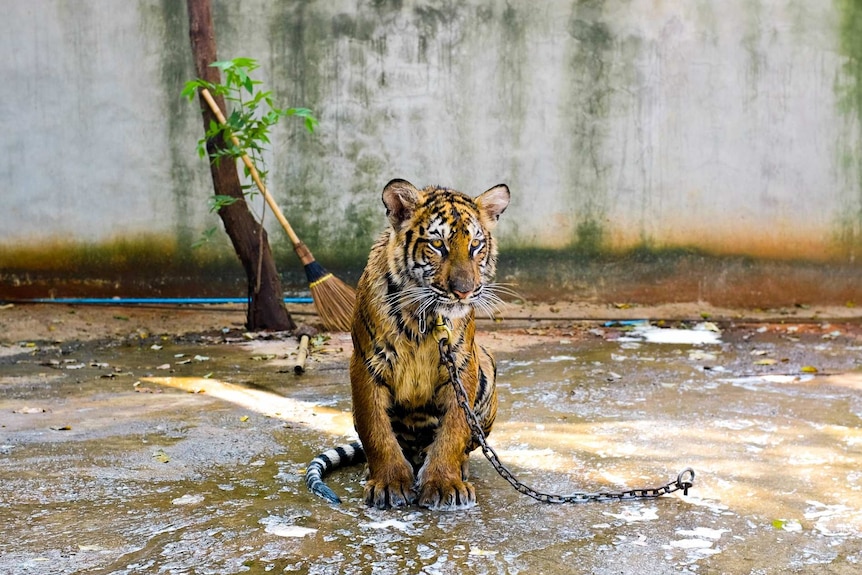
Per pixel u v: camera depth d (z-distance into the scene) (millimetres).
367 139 9633
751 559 3400
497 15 9617
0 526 3680
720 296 10000
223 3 9430
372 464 4117
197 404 5789
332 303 7090
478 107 9695
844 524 3744
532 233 9852
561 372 6852
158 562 3336
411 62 9609
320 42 9508
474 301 4070
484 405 4445
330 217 9672
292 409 5680
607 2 9672
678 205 9898
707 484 4250
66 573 3236
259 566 3312
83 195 9484
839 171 9977
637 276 9945
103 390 6152
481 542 3559
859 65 9891
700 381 6516
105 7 9336
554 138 9773
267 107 9523
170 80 9391
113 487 4172
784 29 9828
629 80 9758
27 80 9383
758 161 9914
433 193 4223
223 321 8852
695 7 9742
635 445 4883
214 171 8242
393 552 3451
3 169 9438
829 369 6926
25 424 5234
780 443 4902
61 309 9102
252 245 8359
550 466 4543
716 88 9820
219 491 4145
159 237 9555
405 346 4094
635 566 3334
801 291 10039
